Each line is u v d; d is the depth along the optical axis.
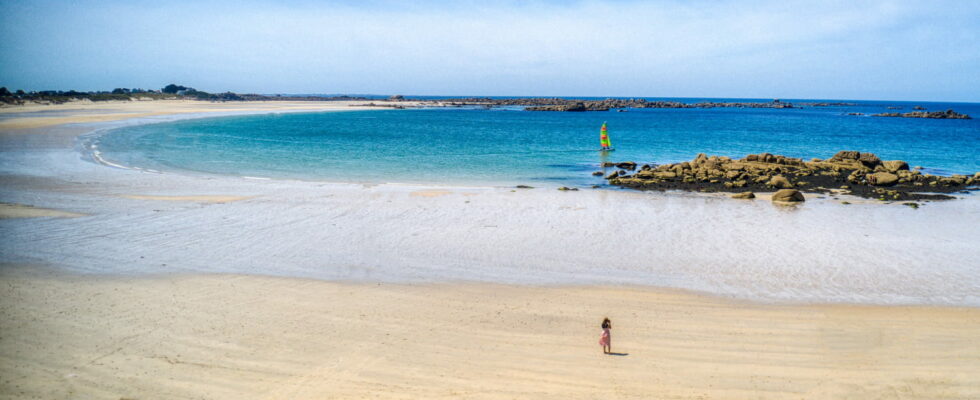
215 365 11.93
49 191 30.30
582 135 80.12
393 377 11.58
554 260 19.89
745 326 14.37
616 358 12.56
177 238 21.95
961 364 12.33
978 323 14.63
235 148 54.91
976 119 147.88
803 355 12.75
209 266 18.66
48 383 11.02
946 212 28.23
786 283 17.72
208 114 111.69
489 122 114.50
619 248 21.45
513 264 19.41
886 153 58.78
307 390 11.02
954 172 45.09
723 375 11.85
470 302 15.88
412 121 113.56
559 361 12.40
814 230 24.47
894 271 18.91
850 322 14.67
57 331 13.34
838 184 36.06
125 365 11.82
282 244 21.39
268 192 31.78
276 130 79.62
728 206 29.56
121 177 35.59
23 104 118.56
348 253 20.39
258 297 15.91
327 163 45.69
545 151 57.62
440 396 10.88
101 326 13.69
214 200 29.16
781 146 66.25
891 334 13.92
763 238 23.09
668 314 15.16
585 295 16.58
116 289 16.33
